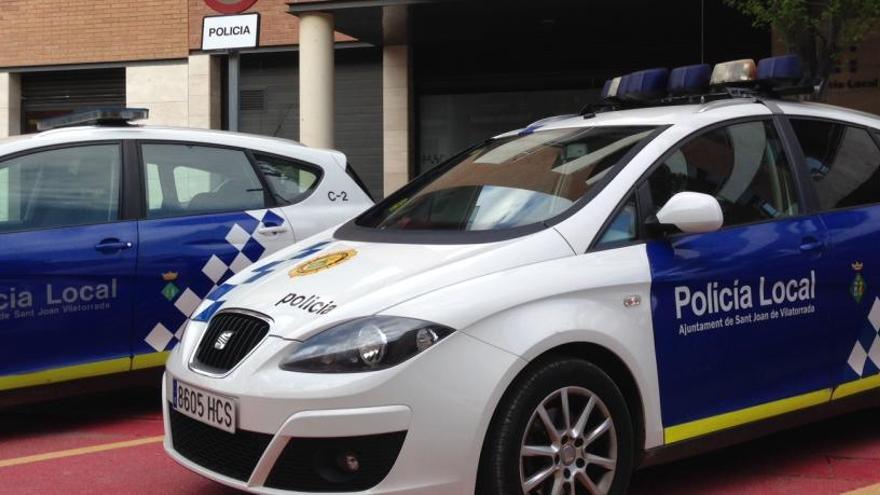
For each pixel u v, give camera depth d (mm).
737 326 3916
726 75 4781
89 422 5609
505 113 13797
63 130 5492
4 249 5020
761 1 8531
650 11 11867
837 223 4359
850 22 8023
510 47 13633
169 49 14562
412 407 3172
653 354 3660
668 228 3797
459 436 3195
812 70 8266
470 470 3211
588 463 3502
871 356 4410
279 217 5992
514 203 4000
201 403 3535
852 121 4750
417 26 12484
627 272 3637
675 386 3729
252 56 14445
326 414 3170
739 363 3922
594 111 5066
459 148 14023
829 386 4238
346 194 6402
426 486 3178
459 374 3221
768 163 4332
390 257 3732
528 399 3322
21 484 4375
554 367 3389
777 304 4051
